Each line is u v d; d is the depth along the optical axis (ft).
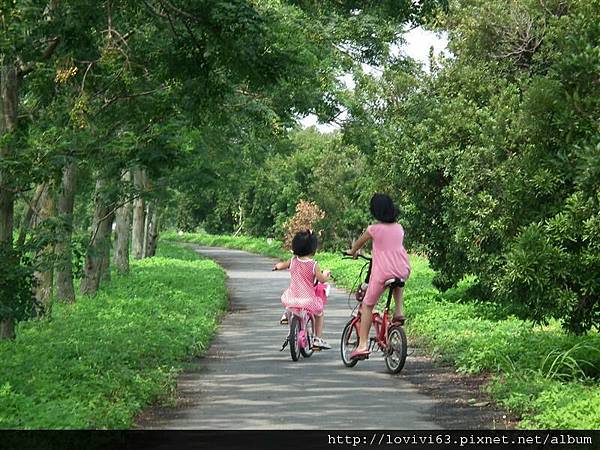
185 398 36.76
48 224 47.29
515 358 43.62
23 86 55.52
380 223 43.50
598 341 45.91
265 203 272.92
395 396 37.22
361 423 31.60
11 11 45.93
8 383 32.99
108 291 93.45
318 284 49.44
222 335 61.16
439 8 65.36
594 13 41.14
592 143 37.60
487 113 61.87
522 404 33.58
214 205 323.98
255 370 44.73
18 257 44.78
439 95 73.05
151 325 59.62
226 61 46.39
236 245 277.23
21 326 62.08
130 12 48.98
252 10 44.32
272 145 124.16
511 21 68.18
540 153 40.68
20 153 45.60
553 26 59.52
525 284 39.27
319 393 37.88
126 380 37.32
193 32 46.91
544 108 39.99
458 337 51.90
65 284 80.59
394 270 42.80
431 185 68.54
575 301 37.99
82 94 48.75
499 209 52.26
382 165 71.15
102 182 85.20
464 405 35.14
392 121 92.48
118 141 51.13
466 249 56.70
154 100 55.06
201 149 94.63
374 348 53.11
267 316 75.77
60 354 44.60
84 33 47.42
